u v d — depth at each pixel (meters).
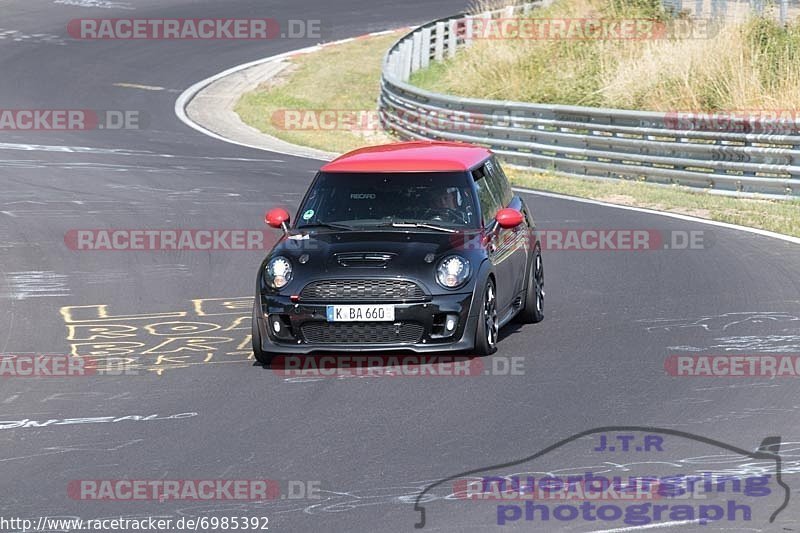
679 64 92.31
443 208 36.62
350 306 33.53
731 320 38.81
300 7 160.25
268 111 112.75
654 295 43.47
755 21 92.56
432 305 33.66
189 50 136.00
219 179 75.19
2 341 38.72
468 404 29.86
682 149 70.12
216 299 44.75
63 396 31.73
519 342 36.84
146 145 90.88
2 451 26.84
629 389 30.92
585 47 106.31
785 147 67.75
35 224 60.84
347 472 24.81
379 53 137.00
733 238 55.00
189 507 22.97
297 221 37.19
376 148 40.91
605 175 74.75
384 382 32.25
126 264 51.78
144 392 31.95
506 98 103.75
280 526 21.89
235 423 28.70
